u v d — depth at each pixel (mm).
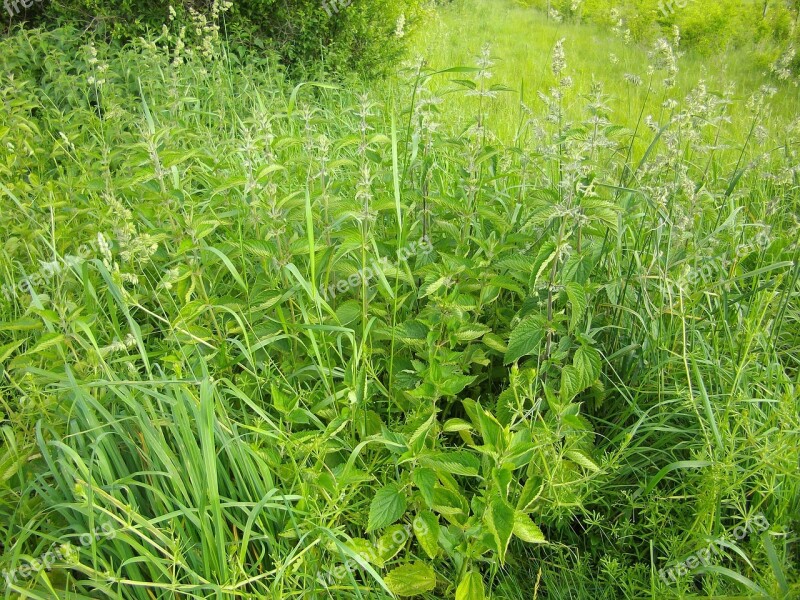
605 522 2340
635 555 2238
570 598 2064
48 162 4457
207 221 2586
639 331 2830
